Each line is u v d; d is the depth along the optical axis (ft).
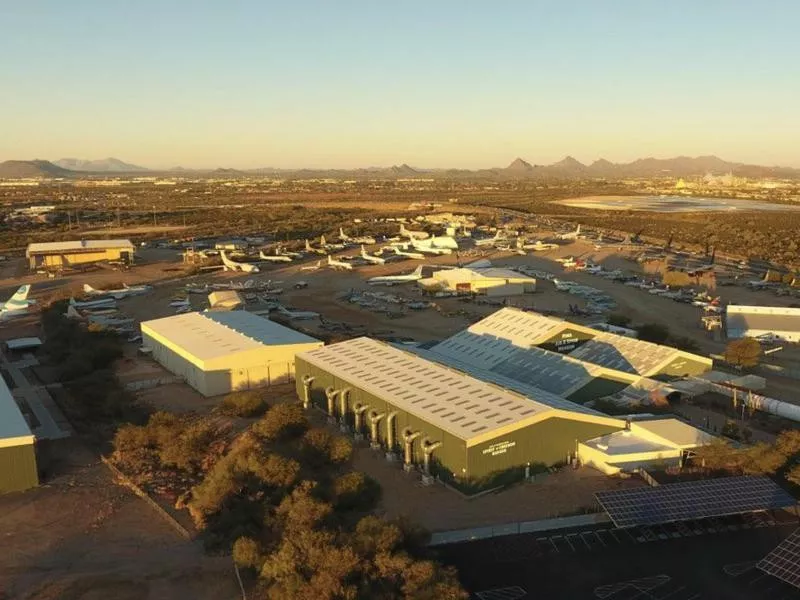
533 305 566.77
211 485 219.41
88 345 402.11
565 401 279.28
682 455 248.11
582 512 217.15
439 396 266.36
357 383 284.82
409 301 572.10
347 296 595.47
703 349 428.97
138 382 352.49
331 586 158.20
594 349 375.45
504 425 234.79
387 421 261.85
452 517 215.51
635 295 604.49
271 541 190.29
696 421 299.17
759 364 390.42
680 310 544.62
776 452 239.50
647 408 308.60
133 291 595.47
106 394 327.06
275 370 353.92
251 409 301.02
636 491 212.23
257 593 172.96
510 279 612.70
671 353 347.77
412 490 234.58
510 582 180.34
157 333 393.09
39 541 201.57
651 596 173.99
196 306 555.69
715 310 524.52
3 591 176.86
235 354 338.54
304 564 168.35
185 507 220.64
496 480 234.79
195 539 201.16
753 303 569.23
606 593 175.32
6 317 486.79
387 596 159.12
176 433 265.13
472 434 228.63
